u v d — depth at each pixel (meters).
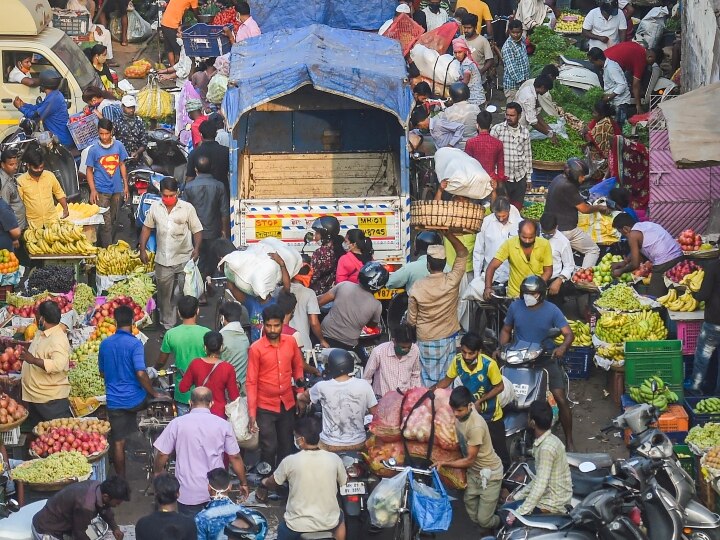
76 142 21.84
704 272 15.46
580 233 17.61
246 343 14.54
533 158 21.84
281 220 18.30
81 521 11.50
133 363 13.77
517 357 14.21
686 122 15.97
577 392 16.50
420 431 12.77
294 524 11.89
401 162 18.27
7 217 17.53
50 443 13.66
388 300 17.72
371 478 13.15
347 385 13.12
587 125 22.64
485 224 16.75
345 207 18.25
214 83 23.92
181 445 12.55
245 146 20.27
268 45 20.25
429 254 14.96
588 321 17.22
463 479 13.00
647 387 14.91
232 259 15.52
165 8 30.55
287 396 13.79
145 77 28.70
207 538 11.61
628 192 18.67
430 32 25.08
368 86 18.14
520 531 11.85
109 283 18.28
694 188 19.14
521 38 25.95
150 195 18.92
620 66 24.80
